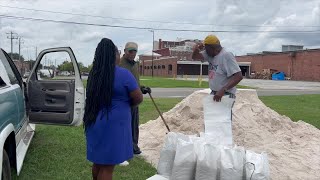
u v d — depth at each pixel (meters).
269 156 6.67
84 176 5.52
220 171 4.24
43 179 5.35
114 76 3.93
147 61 92.31
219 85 5.41
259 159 4.33
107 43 3.97
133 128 6.61
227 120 4.94
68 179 5.38
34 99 6.64
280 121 8.23
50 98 6.61
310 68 57.06
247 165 4.23
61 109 6.54
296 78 60.09
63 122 6.54
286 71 62.75
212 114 4.99
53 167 5.88
